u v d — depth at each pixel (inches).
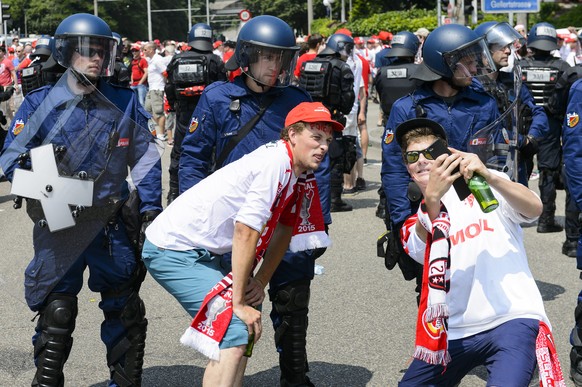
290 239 154.3
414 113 183.3
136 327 172.1
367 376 196.9
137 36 3624.5
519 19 766.5
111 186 162.6
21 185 157.8
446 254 128.0
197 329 139.9
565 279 279.4
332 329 231.1
